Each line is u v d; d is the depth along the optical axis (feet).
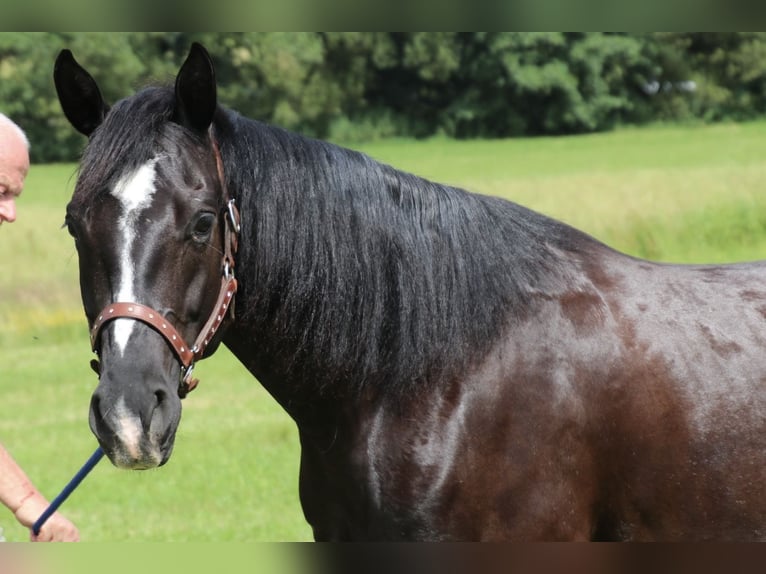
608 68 247.09
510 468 16.92
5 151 15.75
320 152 17.57
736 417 17.15
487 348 17.25
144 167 15.37
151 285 15.17
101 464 41.68
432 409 17.08
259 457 41.37
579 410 17.07
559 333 17.39
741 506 17.12
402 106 240.12
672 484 17.21
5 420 50.21
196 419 48.34
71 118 16.92
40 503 16.14
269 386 18.07
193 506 35.32
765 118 246.88
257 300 17.07
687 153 177.78
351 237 17.28
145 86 17.03
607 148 199.62
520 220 18.57
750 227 94.84
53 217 93.25
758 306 18.16
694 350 17.52
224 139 16.80
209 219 15.72
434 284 17.37
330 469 17.89
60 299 76.18
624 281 18.28
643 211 97.81
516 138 241.76
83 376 60.85
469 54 238.27
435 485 16.85
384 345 17.29
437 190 18.12
